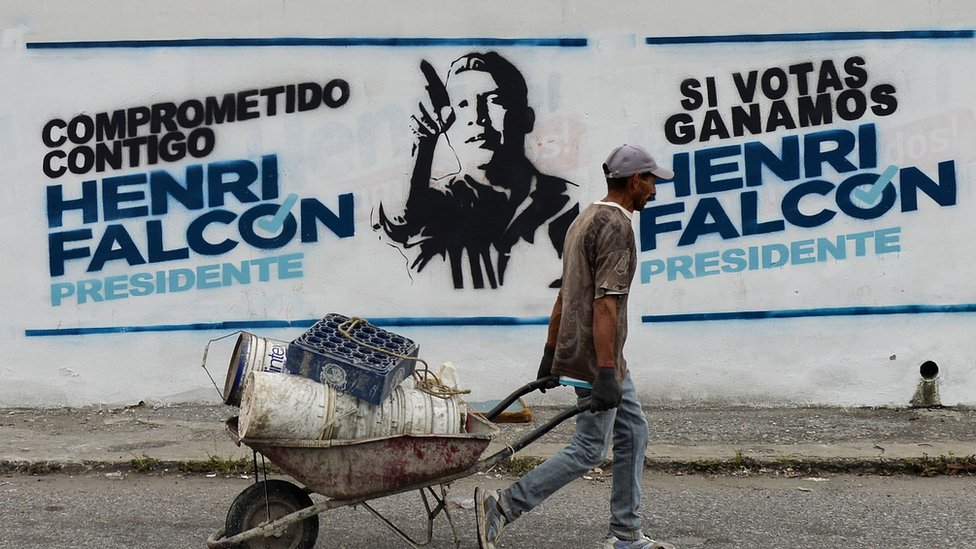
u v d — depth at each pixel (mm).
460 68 7691
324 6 7656
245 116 7730
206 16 7672
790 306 7777
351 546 5312
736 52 7680
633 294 7785
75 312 7781
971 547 5367
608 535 5160
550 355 5230
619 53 7676
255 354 4875
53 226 7762
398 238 7773
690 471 6641
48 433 7207
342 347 4727
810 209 7754
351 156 7734
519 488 4953
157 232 7773
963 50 7660
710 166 7738
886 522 5750
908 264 7766
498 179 7730
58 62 7680
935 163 7734
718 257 7777
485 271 7781
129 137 7738
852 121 7719
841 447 6898
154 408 7805
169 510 5887
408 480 4695
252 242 7777
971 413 7715
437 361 7789
